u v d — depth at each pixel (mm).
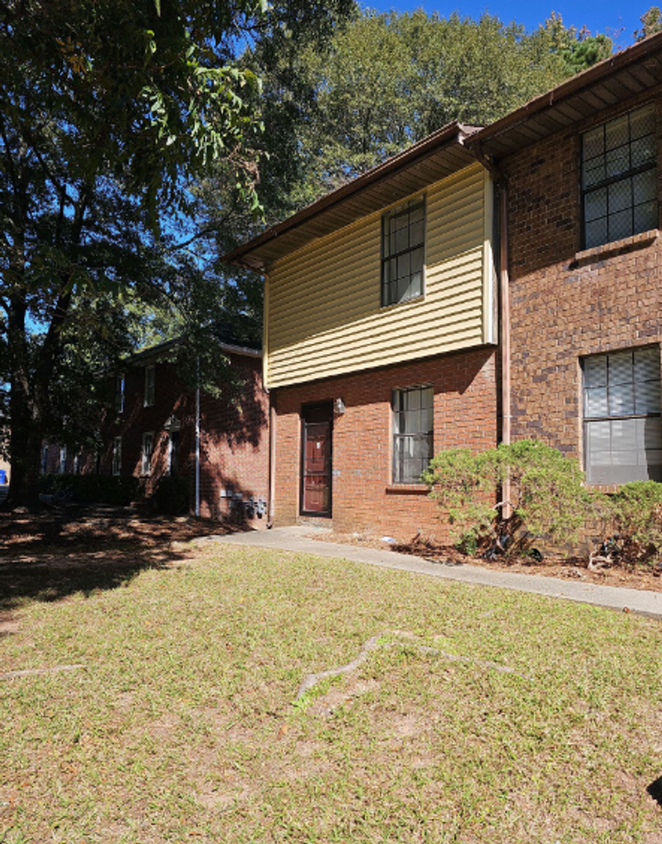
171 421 20641
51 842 2551
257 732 3420
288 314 13430
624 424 7621
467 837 2525
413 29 25031
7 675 4297
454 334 9531
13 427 15289
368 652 4484
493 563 8055
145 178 6438
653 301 7254
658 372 7328
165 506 19188
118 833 2607
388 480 10789
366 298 11383
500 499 8680
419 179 10008
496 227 9156
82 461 28719
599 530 7629
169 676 4203
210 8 6176
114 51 5797
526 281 8711
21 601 6586
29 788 2934
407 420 10781
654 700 3611
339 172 24734
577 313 8047
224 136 6242
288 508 13305
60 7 5734
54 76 6383
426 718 3502
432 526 9906
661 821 2582
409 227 10703
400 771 2982
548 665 4156
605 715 3457
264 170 14516
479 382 9297
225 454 19500
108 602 6422
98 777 2996
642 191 7641
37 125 11562
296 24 13391
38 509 16062
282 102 14922
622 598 5863
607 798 2740
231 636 5012
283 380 13438
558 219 8367
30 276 6078
